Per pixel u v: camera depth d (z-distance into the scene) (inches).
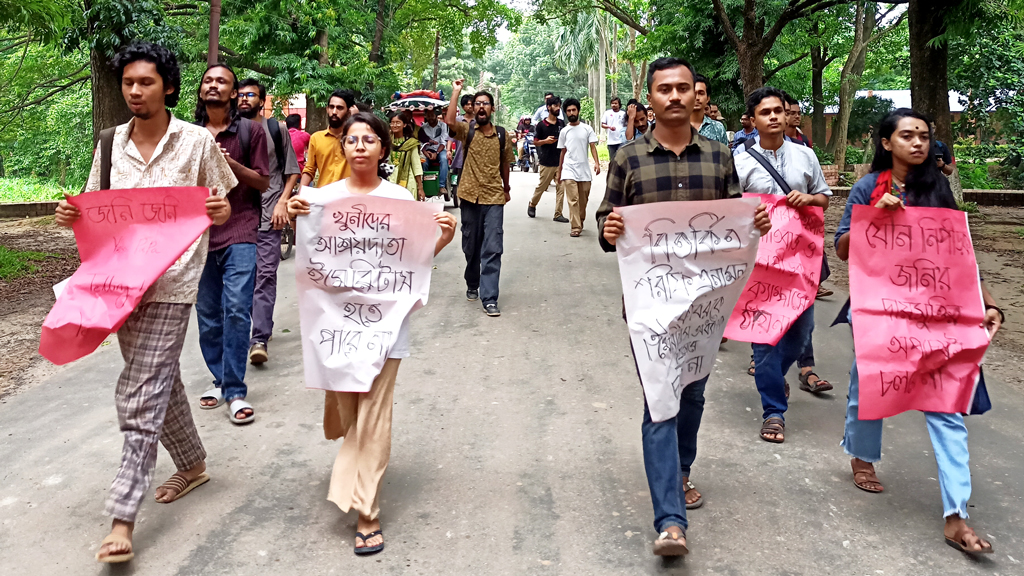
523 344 248.7
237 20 617.0
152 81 132.6
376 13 772.6
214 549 129.3
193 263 134.9
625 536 133.9
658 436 126.4
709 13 792.9
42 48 751.1
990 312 141.3
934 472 160.1
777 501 146.7
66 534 134.7
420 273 138.3
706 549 129.8
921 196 146.9
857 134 1203.2
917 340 139.0
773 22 783.1
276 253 229.5
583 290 324.5
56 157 1217.4
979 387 137.9
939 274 141.8
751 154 187.2
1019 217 595.5
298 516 140.6
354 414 138.7
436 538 133.3
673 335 128.5
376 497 131.0
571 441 173.8
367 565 125.0
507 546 130.8
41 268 384.5
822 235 182.7
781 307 175.6
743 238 130.3
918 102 520.7
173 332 132.1
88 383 216.1
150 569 123.6
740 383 215.3
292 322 279.1
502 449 169.6
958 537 128.8
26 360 237.1
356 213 135.5
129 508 123.5
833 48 1022.4
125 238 131.5
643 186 133.5
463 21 860.6
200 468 150.6
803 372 211.3
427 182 546.9
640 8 906.7
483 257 287.6
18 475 157.8
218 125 181.8
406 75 1205.7
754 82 547.8
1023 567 125.0
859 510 143.5
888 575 122.3
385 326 134.8
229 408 186.5
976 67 911.0
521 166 1152.2
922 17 510.0
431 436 176.6
